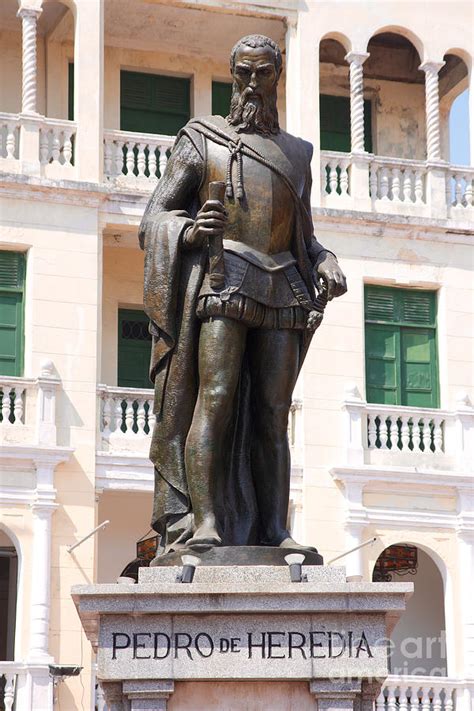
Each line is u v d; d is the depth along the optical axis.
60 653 30.42
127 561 33.44
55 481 31.45
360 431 33.66
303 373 33.81
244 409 10.46
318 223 34.78
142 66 36.91
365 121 38.28
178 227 10.20
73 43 36.22
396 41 38.00
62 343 32.50
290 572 9.35
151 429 32.53
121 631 9.16
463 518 33.53
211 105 37.19
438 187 35.69
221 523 10.13
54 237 32.97
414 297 35.31
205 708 9.12
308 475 33.22
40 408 31.75
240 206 10.25
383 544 33.12
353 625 9.22
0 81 35.69
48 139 33.50
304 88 35.44
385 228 35.16
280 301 10.22
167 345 10.24
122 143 34.09
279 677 9.10
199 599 9.13
